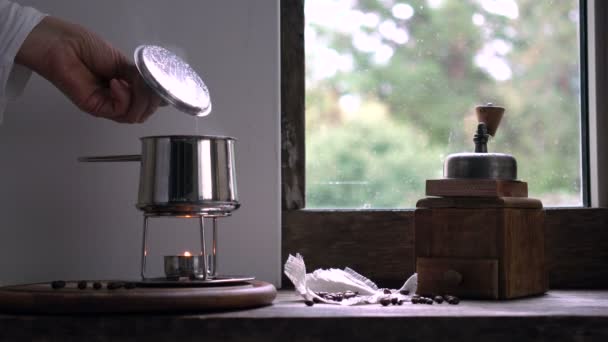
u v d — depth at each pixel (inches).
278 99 55.8
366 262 57.0
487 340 43.3
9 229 54.4
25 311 44.1
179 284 46.3
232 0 55.7
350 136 58.7
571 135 59.0
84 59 50.4
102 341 43.0
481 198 49.9
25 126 54.6
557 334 43.3
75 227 54.8
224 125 55.6
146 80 47.0
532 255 51.9
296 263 49.7
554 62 59.2
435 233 50.6
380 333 43.3
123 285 45.8
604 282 57.1
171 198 47.0
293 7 57.9
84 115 55.0
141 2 55.5
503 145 59.0
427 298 48.7
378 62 59.0
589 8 58.3
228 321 43.3
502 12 59.4
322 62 58.6
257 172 55.6
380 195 58.5
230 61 55.7
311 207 58.1
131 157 48.7
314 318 43.3
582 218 57.2
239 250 55.4
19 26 49.1
